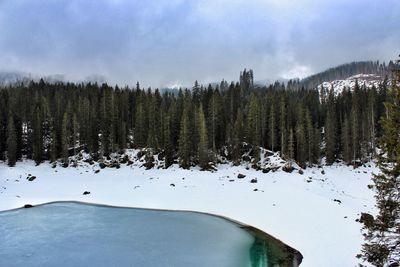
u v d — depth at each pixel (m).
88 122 91.25
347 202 53.94
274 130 84.69
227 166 77.75
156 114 95.50
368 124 84.44
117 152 89.50
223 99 102.19
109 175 76.19
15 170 77.19
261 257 33.81
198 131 81.88
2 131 85.50
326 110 103.25
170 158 79.25
